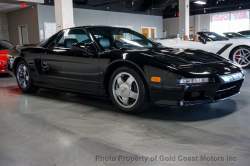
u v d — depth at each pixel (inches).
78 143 80.1
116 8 617.3
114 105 125.6
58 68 135.5
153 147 75.9
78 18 536.4
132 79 105.7
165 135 85.4
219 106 121.7
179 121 100.1
